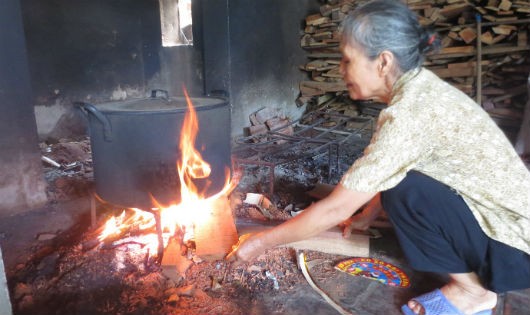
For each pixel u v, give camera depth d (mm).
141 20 4898
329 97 5426
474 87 4398
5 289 1190
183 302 1630
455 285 1525
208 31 4230
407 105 1175
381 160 1172
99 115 1657
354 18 1199
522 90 4082
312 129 4914
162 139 1692
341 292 1717
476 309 1486
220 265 1853
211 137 1837
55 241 2129
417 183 1312
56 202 2660
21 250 2045
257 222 2281
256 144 3779
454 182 1289
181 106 1805
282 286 1753
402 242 1462
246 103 4539
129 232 2076
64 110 4422
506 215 1291
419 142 1181
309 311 1600
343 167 3492
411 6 4574
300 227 1315
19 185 2463
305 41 5215
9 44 2307
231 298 1665
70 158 3666
